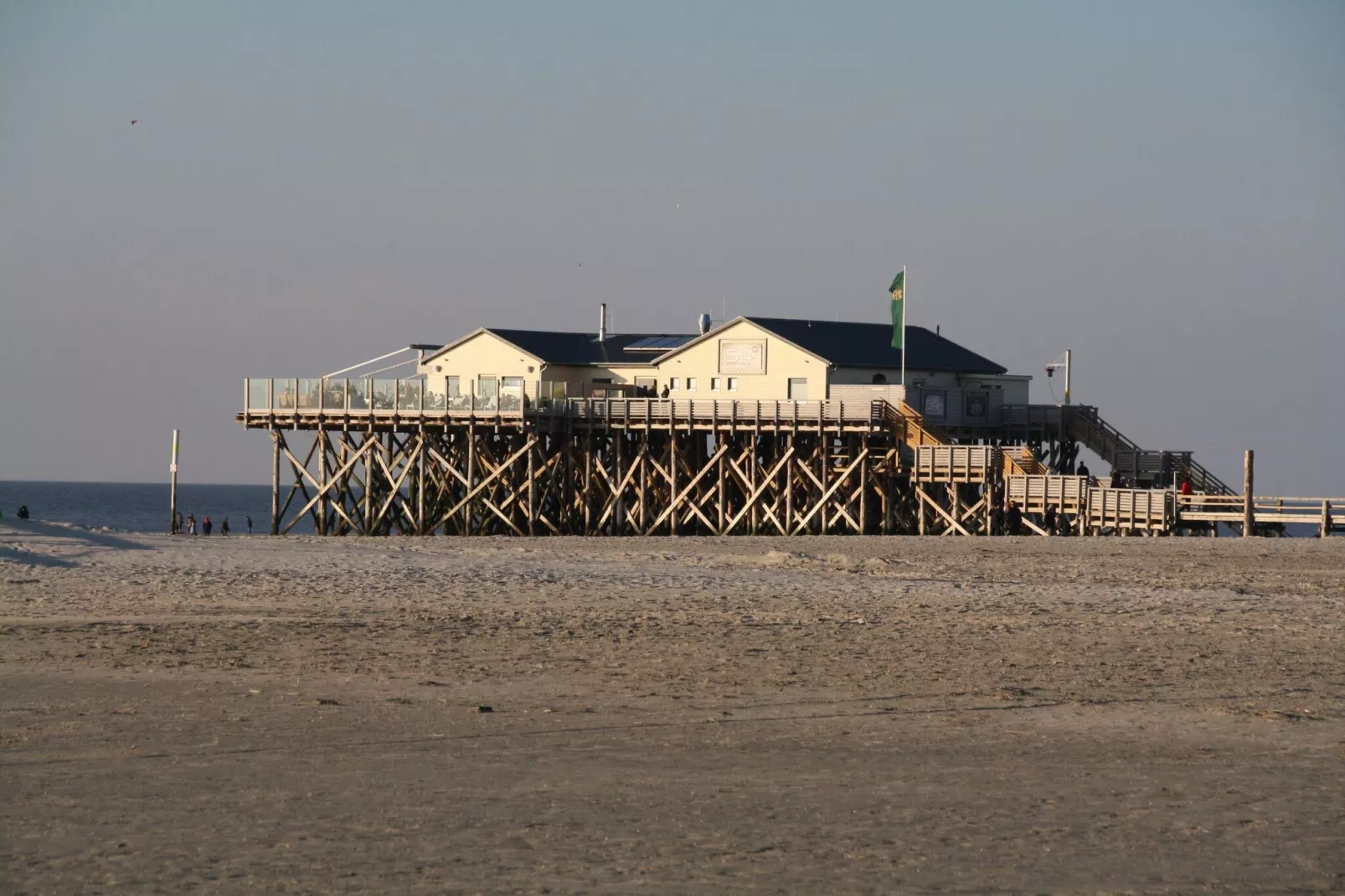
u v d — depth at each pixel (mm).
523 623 95500
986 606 108312
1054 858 43281
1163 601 113375
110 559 133625
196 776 52281
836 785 51812
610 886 40219
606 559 150250
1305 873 42219
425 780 52000
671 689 70562
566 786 51312
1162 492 199250
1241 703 68438
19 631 89250
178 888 39906
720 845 44250
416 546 171125
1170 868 42562
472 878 40781
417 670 75688
